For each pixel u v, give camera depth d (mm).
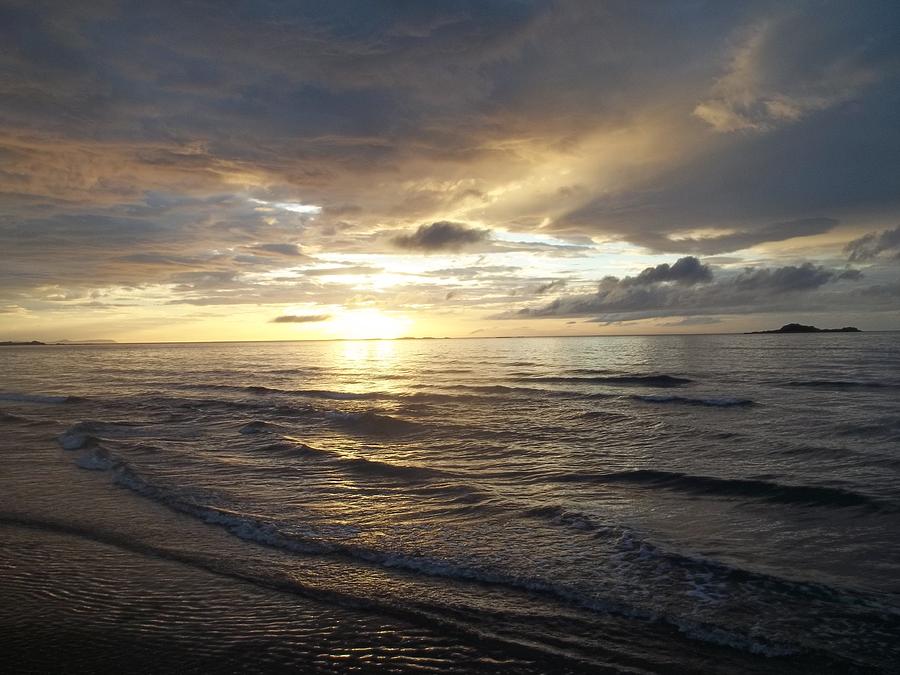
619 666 4926
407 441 16578
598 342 141750
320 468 12867
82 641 5512
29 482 11773
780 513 9211
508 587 6578
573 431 17719
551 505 9773
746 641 5281
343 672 4961
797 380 31984
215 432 18328
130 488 11234
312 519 9141
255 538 8320
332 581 6824
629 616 5816
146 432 18344
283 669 5016
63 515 9492
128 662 5145
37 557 7648
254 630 5703
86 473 12594
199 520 9211
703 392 27766
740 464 12758
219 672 4980
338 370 52812
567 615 5879
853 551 7461
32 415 23297
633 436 16688
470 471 12617
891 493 10070
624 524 8703
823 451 13844
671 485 11016
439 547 7852
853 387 28125
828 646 5168
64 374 53281
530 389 30672
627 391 29094
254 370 54750
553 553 7570
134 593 6555
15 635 5625
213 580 6895
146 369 60094
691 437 16281
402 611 6047
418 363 63031
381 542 8070
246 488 11109
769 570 6855
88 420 21297
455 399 26844
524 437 16828
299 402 26656
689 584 6527
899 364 43594
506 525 8781
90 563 7441
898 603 5957
